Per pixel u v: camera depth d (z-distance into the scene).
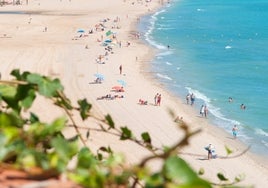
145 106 91.94
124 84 105.25
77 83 104.00
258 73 123.12
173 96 102.06
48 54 133.50
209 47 156.88
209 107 96.38
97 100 93.94
